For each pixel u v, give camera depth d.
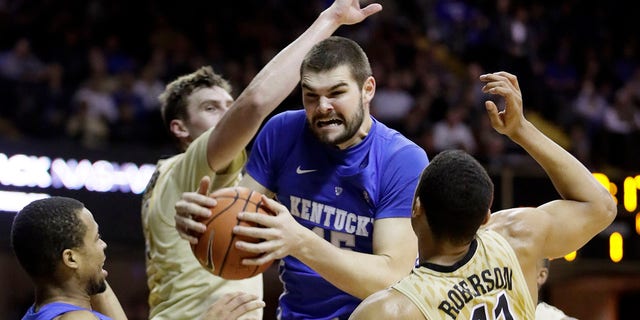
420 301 3.87
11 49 16.17
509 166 14.03
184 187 5.36
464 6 21.41
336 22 4.95
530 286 4.20
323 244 4.36
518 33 20.06
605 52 20.47
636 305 16.89
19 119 14.16
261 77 4.77
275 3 19.38
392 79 17.16
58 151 12.21
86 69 15.68
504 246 4.12
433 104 16.91
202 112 6.10
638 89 19.02
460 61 20.06
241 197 4.23
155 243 5.61
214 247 4.15
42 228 4.36
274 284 16.16
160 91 15.52
